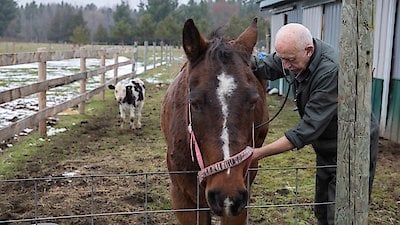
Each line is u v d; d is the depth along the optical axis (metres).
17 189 5.71
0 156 7.14
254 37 2.97
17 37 72.38
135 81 9.89
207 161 2.46
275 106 12.60
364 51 2.55
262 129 3.59
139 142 8.38
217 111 2.42
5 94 6.68
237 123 2.42
